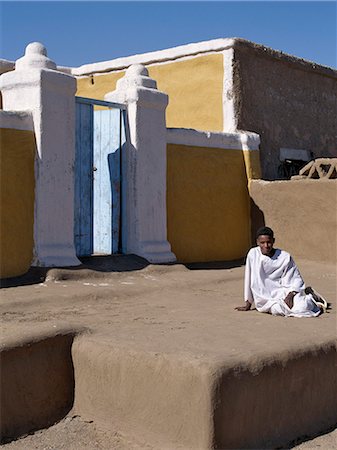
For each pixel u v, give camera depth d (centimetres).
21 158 822
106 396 496
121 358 486
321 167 1171
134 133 962
